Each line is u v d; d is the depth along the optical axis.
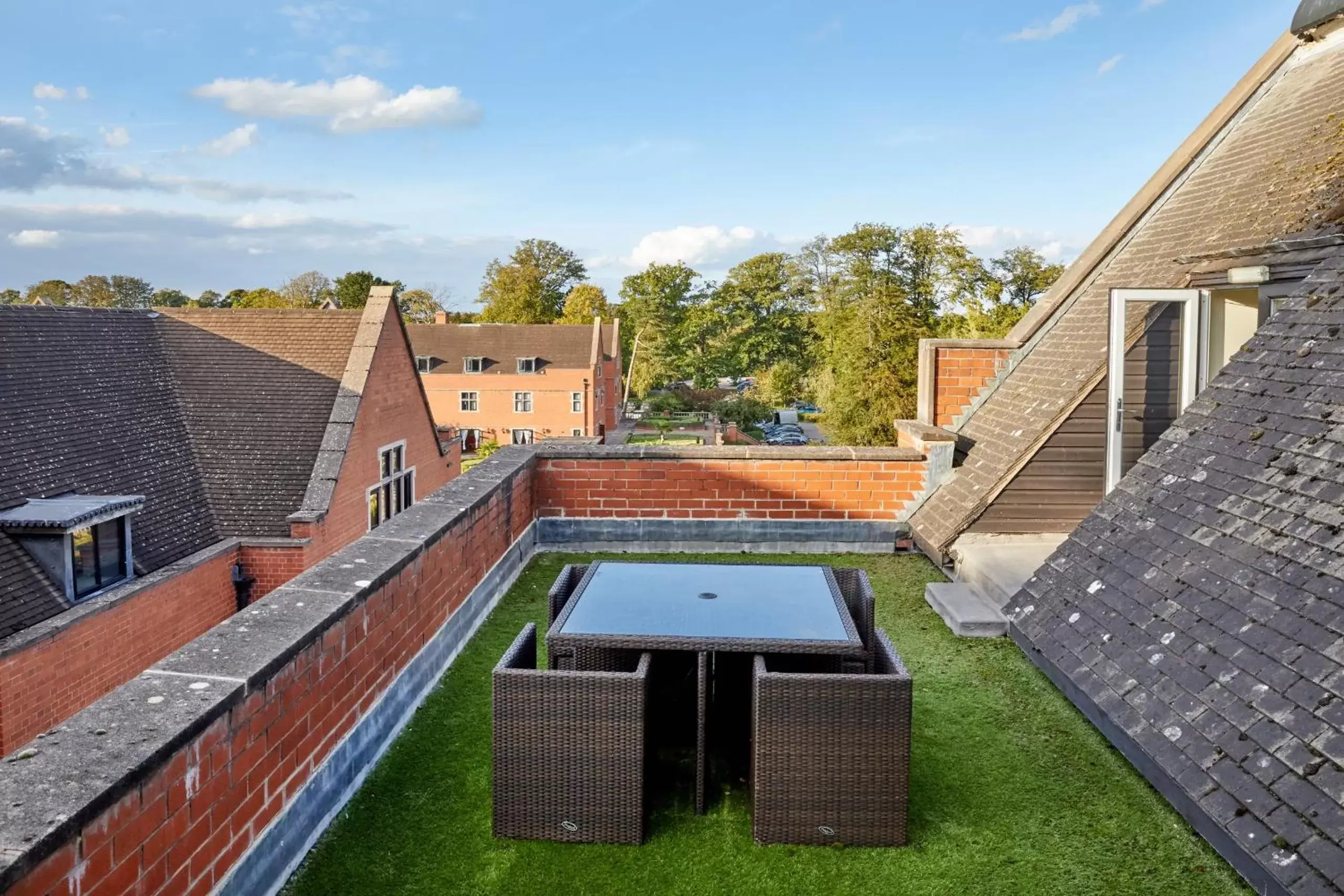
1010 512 7.32
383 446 19.78
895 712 3.53
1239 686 3.60
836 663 4.02
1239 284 6.84
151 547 14.55
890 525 7.95
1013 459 7.36
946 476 7.94
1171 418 7.45
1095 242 9.63
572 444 8.38
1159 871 3.37
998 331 49.97
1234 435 4.97
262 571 16.08
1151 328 7.38
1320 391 4.58
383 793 3.96
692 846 3.60
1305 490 4.12
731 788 4.06
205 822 2.71
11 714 10.91
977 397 9.46
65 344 17.25
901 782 3.56
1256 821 3.10
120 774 2.28
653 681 3.95
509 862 3.49
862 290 51.28
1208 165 9.36
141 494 15.42
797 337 76.62
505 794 3.62
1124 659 4.36
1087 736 4.47
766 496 7.91
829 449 7.98
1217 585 4.18
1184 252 8.14
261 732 3.09
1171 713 3.82
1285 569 3.86
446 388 54.44
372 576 4.20
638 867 3.46
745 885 3.35
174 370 19.16
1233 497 4.57
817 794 3.57
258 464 17.48
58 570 12.38
